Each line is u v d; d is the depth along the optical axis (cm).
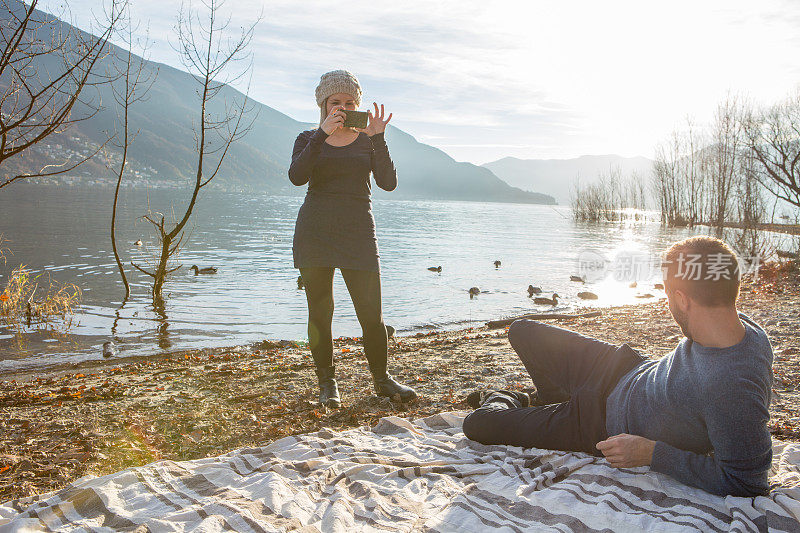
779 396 453
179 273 1845
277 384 539
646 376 272
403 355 692
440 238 3891
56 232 3247
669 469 258
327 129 419
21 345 884
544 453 304
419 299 1434
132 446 371
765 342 238
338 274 1852
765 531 219
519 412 321
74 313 1160
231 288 1545
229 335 984
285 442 334
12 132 462
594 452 296
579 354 310
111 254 2336
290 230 4191
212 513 233
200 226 4281
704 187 5862
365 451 321
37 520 231
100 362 767
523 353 336
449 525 226
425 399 482
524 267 2297
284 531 216
